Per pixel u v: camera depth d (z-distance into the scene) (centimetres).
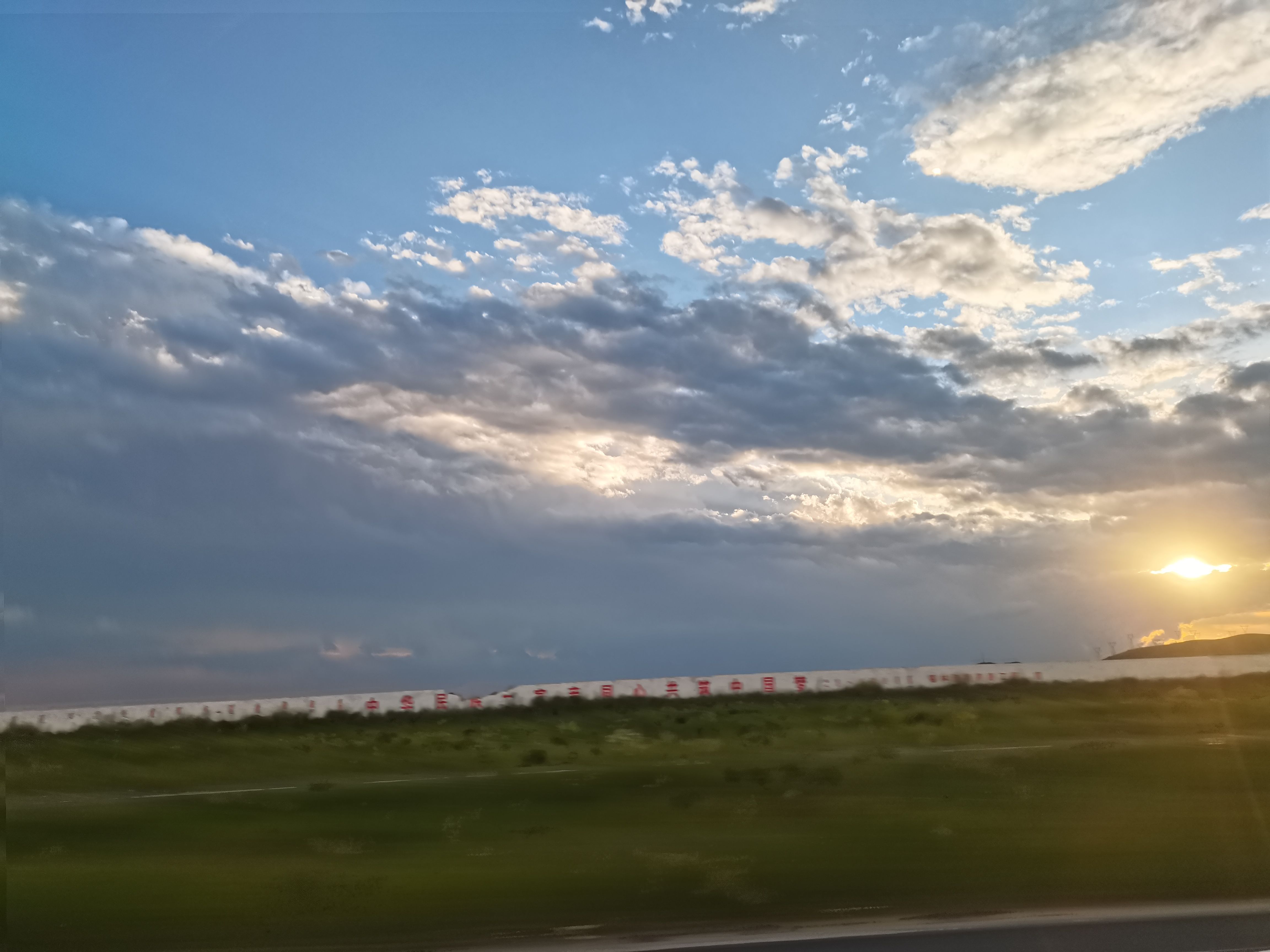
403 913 1394
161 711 4878
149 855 1819
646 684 5819
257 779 3164
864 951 1105
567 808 2209
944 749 3102
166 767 3419
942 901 1388
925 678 5838
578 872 1598
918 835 1788
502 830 2003
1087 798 2070
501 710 5538
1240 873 1480
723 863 1622
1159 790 2111
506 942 1251
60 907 1455
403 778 3000
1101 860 1584
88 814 2275
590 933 1280
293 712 5138
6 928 1359
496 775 2844
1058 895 1403
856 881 1497
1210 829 1780
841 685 5819
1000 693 5359
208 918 1389
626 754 3516
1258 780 2189
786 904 1395
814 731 4097
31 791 2788
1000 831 1806
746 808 2094
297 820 2152
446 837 1947
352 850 1847
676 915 1355
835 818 1967
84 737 4228
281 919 1373
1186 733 3472
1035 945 1103
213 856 1814
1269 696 4700
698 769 2719
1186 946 1070
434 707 5522
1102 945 1088
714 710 5316
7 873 1673
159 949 1264
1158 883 1448
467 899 1452
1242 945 1065
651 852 1738
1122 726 3750
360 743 4088
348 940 1280
